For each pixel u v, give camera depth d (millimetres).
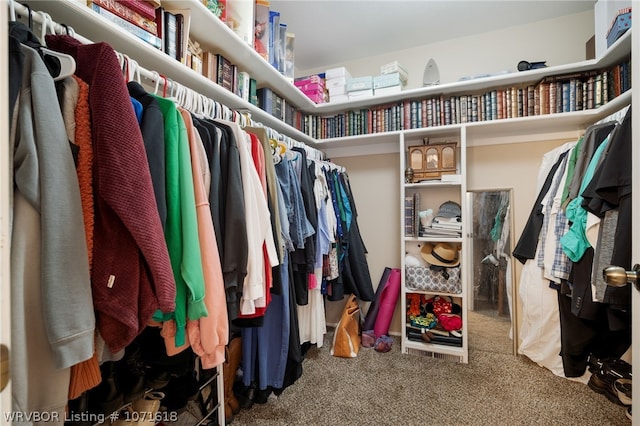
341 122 2346
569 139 1930
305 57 2496
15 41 454
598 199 1185
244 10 1411
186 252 687
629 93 1384
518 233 2051
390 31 2133
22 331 440
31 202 451
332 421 1351
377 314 2277
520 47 2059
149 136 648
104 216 536
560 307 1654
